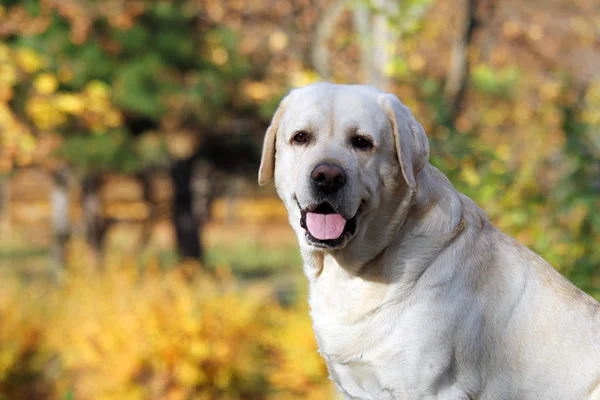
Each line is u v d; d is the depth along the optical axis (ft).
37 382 32.68
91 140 48.29
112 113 48.91
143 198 82.33
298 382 29.04
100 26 49.52
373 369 12.12
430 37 36.09
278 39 41.37
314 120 12.17
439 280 11.96
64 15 48.14
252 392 29.78
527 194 22.62
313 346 29.04
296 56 41.91
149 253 50.21
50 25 48.03
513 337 12.27
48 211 107.65
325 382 28.91
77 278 37.81
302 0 40.60
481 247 12.43
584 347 12.34
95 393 29.45
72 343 31.01
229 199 105.09
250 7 47.32
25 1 47.93
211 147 61.77
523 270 12.53
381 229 12.14
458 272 12.05
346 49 34.01
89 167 48.88
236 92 52.47
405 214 12.20
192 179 67.46
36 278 62.13
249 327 30.35
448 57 37.22
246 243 90.74
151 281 33.81
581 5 43.11
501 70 39.42
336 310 12.40
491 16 37.52
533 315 12.34
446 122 23.71
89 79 47.96
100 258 50.08
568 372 12.27
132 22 50.14
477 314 12.07
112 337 29.66
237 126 57.77
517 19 40.57
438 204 12.36
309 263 12.71
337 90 12.50
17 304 34.99
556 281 12.71
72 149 48.03
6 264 76.18
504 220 21.77
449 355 11.90
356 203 11.80
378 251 12.11
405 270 12.00
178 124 53.31
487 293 12.21
